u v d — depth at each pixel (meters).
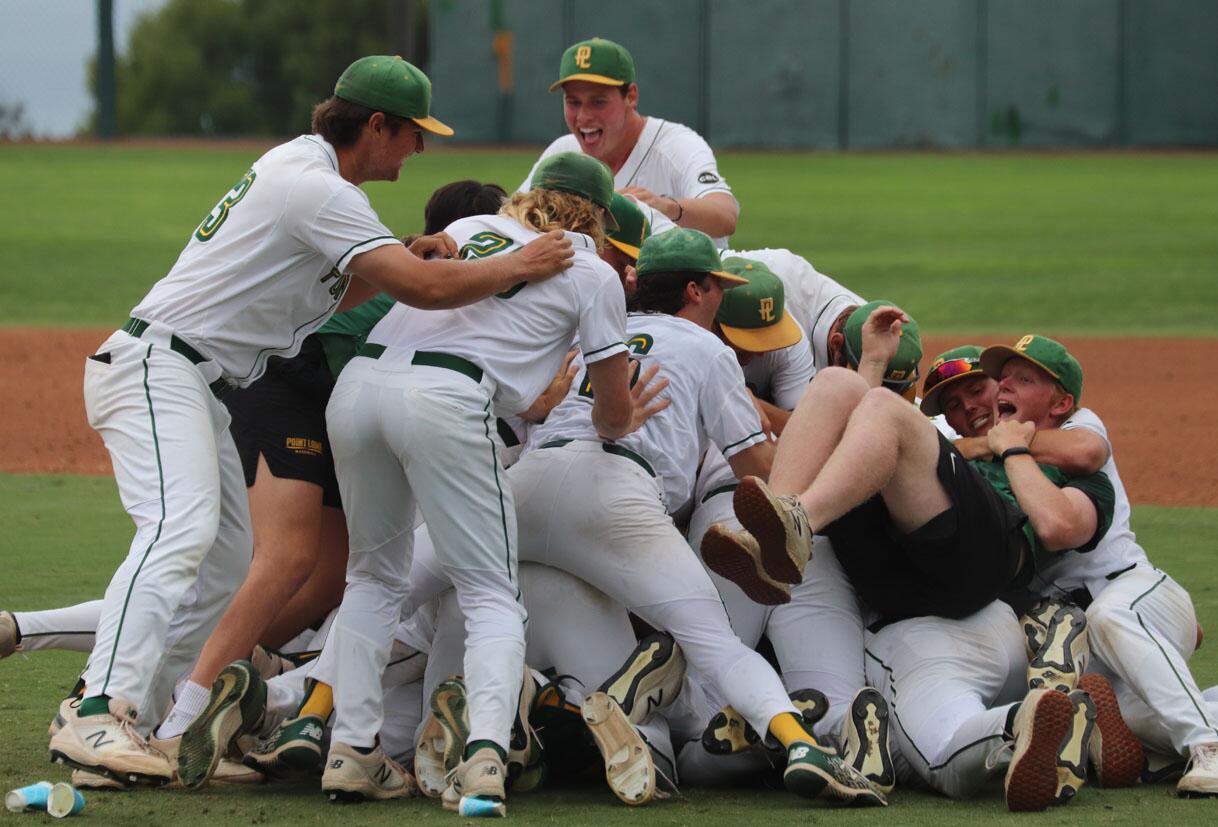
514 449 17.31
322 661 14.88
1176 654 15.16
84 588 22.52
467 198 18.64
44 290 64.94
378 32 160.62
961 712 14.64
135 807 13.75
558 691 15.14
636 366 16.03
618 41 118.25
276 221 14.97
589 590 15.64
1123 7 115.75
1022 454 16.38
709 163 24.95
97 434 39.47
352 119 15.54
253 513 17.05
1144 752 15.37
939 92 117.62
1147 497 32.03
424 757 14.57
